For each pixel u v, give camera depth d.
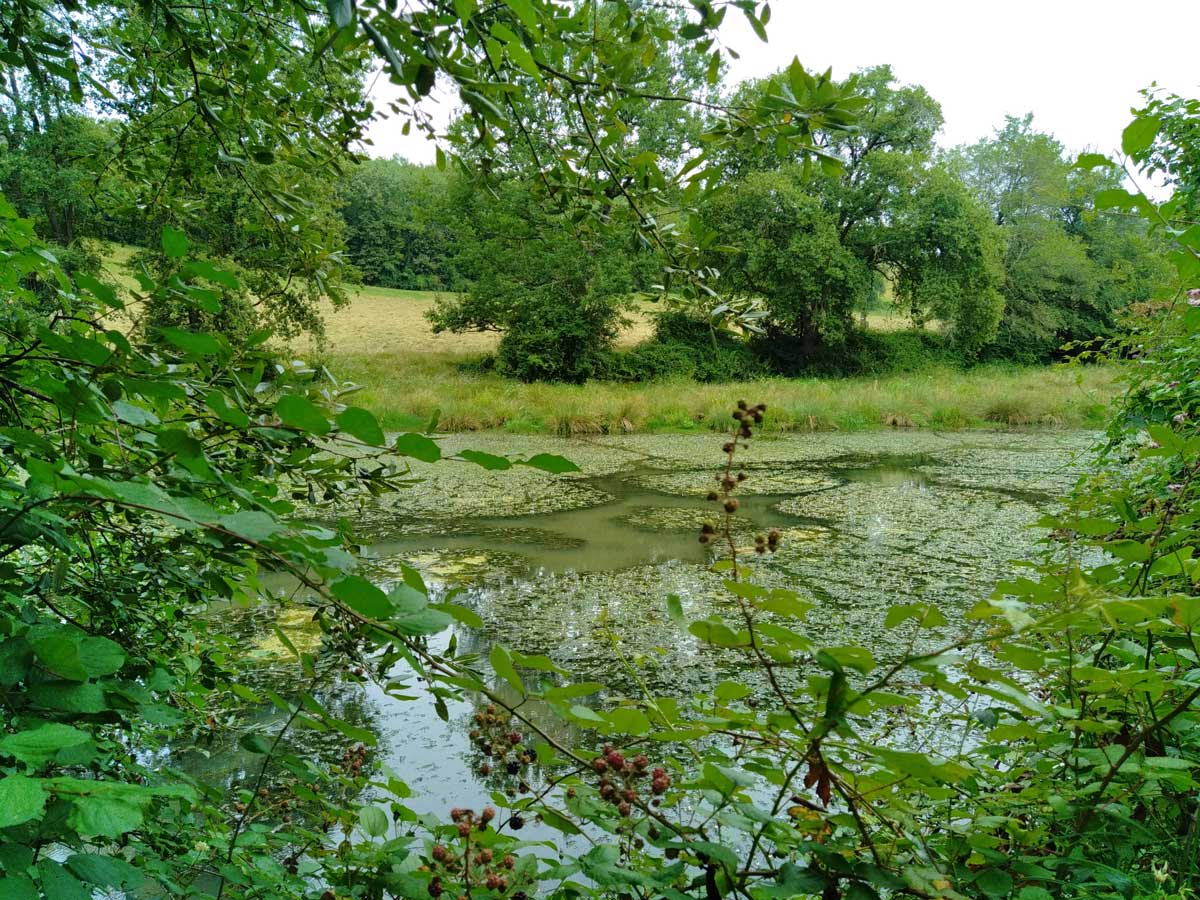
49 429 1.32
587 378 24.62
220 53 2.00
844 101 1.27
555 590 6.12
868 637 4.88
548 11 1.43
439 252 49.19
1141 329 3.46
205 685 2.04
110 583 1.50
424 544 7.54
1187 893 1.24
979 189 36.38
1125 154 1.27
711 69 1.32
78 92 1.86
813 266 25.69
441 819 2.91
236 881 1.38
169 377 1.00
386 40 0.87
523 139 1.67
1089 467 3.35
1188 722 1.32
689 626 0.95
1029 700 0.86
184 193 2.42
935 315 28.66
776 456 13.51
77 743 0.61
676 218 1.68
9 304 1.36
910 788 1.16
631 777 1.03
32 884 0.65
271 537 0.71
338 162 2.25
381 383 19.16
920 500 9.71
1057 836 1.25
